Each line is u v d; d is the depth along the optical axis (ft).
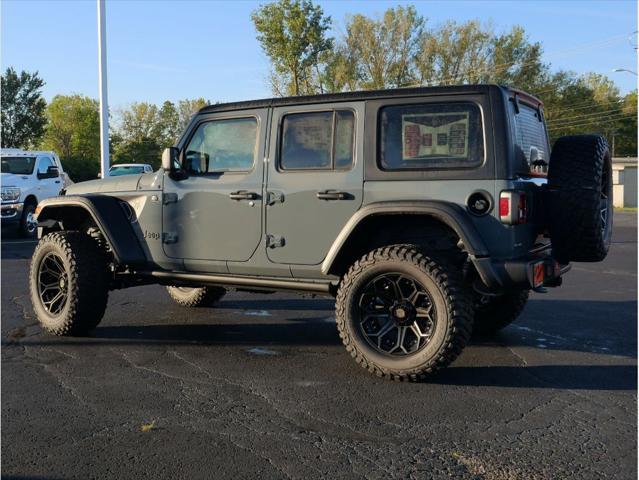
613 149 232.32
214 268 18.20
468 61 156.04
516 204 14.46
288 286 17.04
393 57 148.36
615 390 14.82
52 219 21.20
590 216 15.16
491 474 10.51
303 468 10.71
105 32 62.59
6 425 12.51
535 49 160.45
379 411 13.37
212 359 17.25
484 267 14.49
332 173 16.31
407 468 10.72
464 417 13.05
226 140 18.08
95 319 19.45
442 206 14.75
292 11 115.85
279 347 18.53
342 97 16.39
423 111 15.56
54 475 10.44
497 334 20.36
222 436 12.01
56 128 262.47
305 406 13.65
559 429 12.44
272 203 17.07
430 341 14.80
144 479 10.32
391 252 15.14
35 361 16.93
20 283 29.63
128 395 14.29
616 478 10.37
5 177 51.65
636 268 37.01
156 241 19.10
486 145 14.89
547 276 15.34
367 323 15.90
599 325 21.68
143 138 252.01
